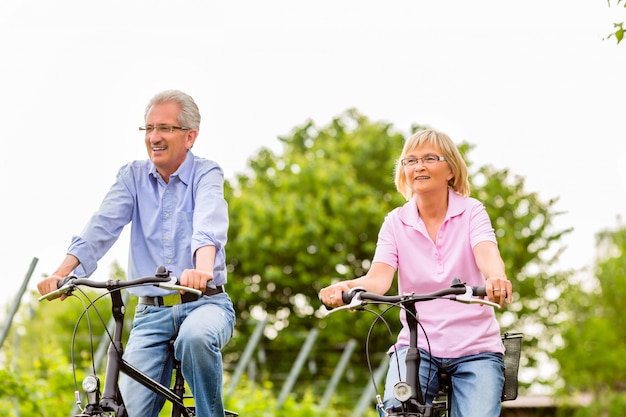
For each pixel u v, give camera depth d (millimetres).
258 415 14930
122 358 5301
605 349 25000
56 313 21453
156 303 5801
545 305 26547
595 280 26828
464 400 5559
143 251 5984
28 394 12414
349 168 28250
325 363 24734
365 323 24656
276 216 26891
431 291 5848
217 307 5703
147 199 5996
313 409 15922
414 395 5113
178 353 5512
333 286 5387
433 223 5922
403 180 6184
